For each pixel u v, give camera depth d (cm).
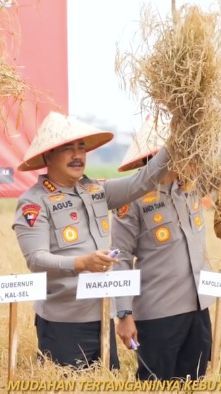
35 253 1059
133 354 1342
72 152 1090
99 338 1099
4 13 1138
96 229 1102
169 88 1034
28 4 1555
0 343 1373
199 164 1052
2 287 998
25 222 1073
